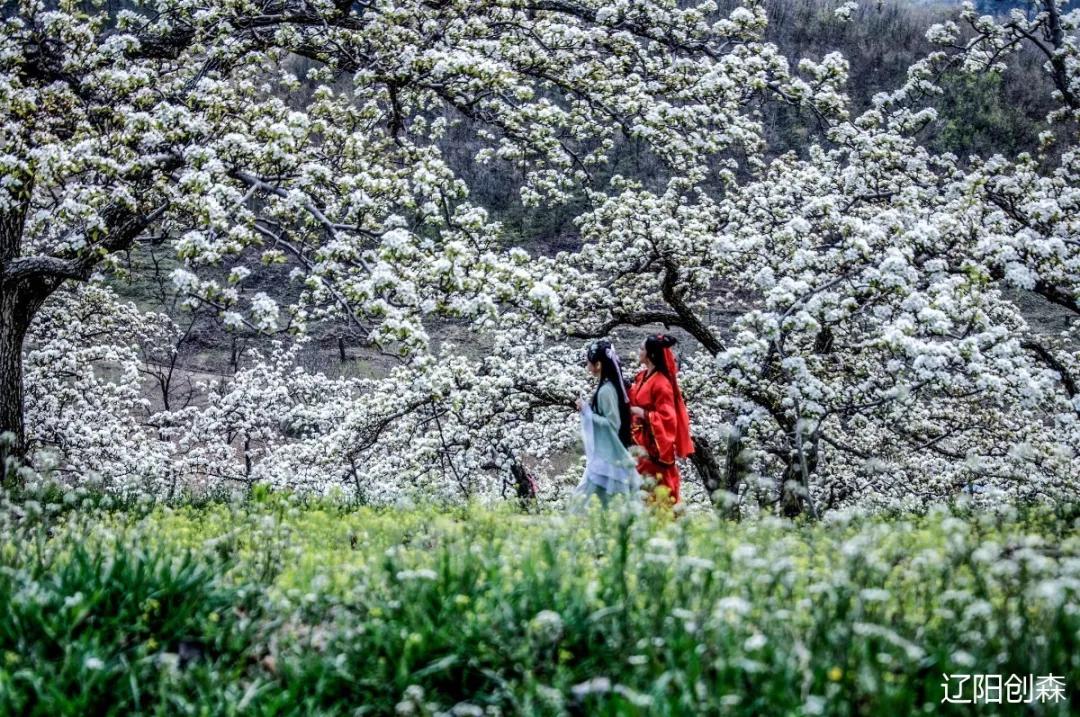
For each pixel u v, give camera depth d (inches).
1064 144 1507.1
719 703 145.1
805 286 452.4
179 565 216.5
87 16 506.0
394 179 514.3
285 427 837.8
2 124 467.8
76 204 422.9
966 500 359.6
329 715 165.5
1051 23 631.2
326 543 253.9
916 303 429.7
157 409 1136.8
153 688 173.2
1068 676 149.6
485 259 426.6
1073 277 482.9
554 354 671.1
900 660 155.3
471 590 191.0
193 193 401.7
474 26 547.8
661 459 359.3
